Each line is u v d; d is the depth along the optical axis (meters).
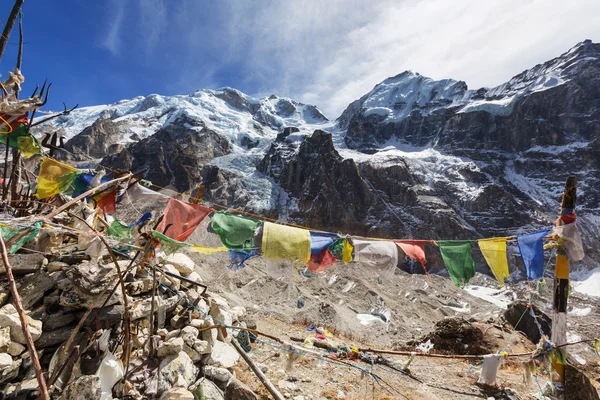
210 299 9.40
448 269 7.10
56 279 6.61
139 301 7.48
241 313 11.45
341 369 10.42
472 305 39.28
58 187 6.68
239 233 6.48
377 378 9.29
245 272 33.16
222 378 7.16
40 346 5.86
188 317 8.21
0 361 5.07
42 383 3.73
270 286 31.22
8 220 4.80
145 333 7.25
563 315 8.24
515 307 20.00
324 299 31.39
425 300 37.53
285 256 6.42
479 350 15.12
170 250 6.60
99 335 6.13
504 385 11.09
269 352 10.91
